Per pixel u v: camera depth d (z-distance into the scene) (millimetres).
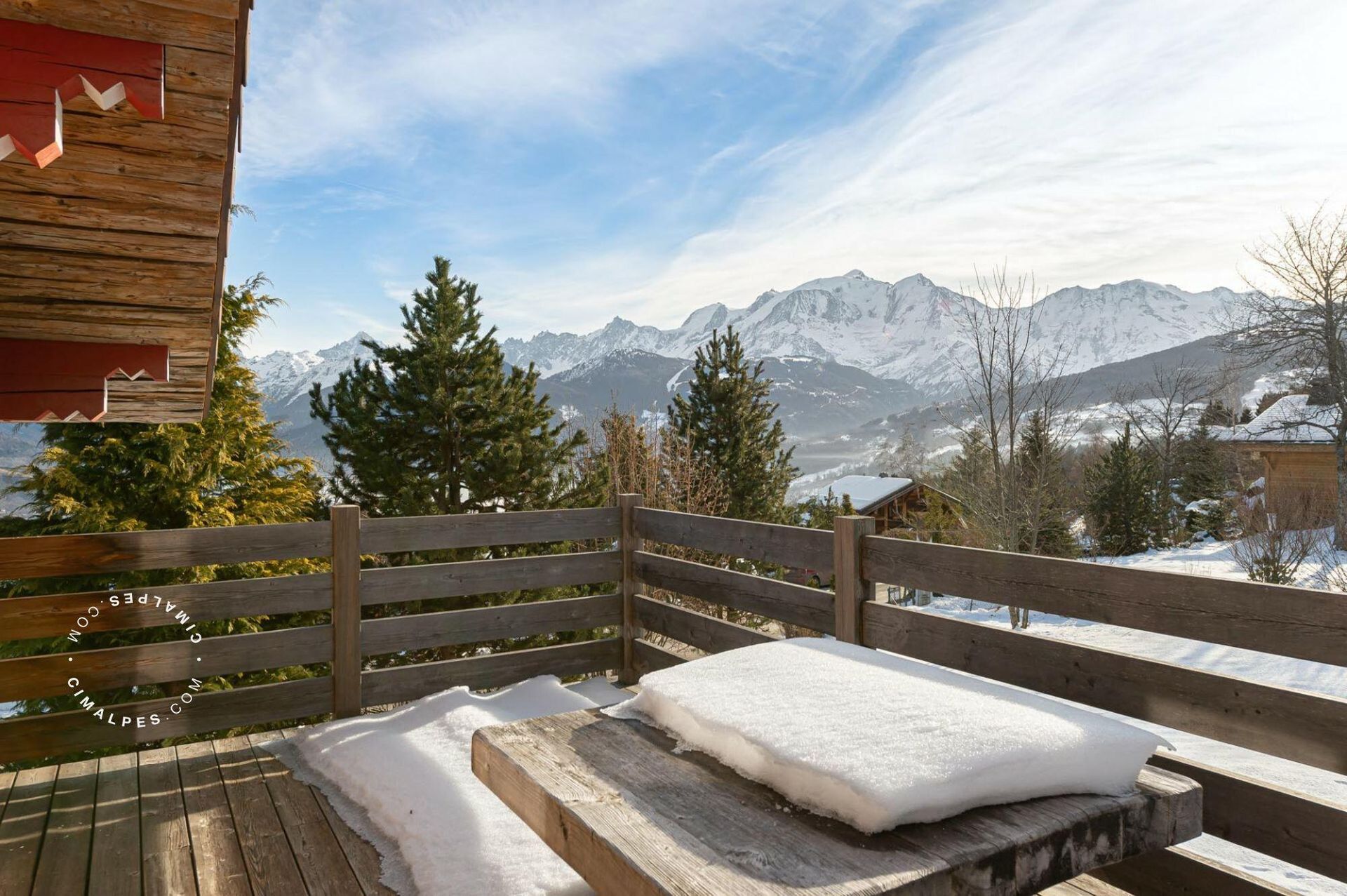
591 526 3988
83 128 1569
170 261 2018
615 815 1026
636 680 4016
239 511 8141
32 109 1292
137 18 1364
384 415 8797
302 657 3297
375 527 3473
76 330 2369
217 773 2805
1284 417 21016
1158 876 1775
